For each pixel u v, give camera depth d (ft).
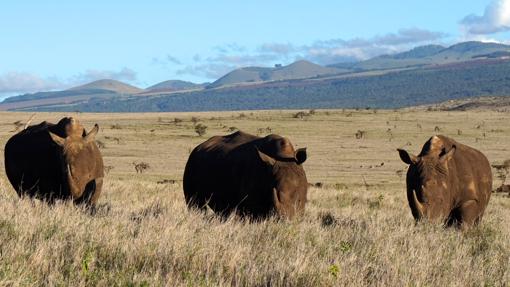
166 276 37.06
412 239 55.06
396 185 302.45
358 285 38.34
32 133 79.00
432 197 65.10
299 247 46.73
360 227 60.39
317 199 118.32
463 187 70.64
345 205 111.86
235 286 37.32
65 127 71.97
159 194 108.06
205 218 63.21
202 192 78.23
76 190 66.74
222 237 48.08
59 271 36.83
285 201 62.95
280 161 65.67
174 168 415.44
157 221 54.03
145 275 37.11
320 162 476.95
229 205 73.26
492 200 157.17
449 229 64.39
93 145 70.54
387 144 627.05
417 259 46.09
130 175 337.31
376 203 113.60
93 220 52.24
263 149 68.85
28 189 77.20
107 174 343.26
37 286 33.91
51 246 41.34
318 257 46.09
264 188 65.26
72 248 41.32
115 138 642.22
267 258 43.57
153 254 41.37
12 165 80.07
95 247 42.22
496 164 450.30
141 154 526.16
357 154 538.88
